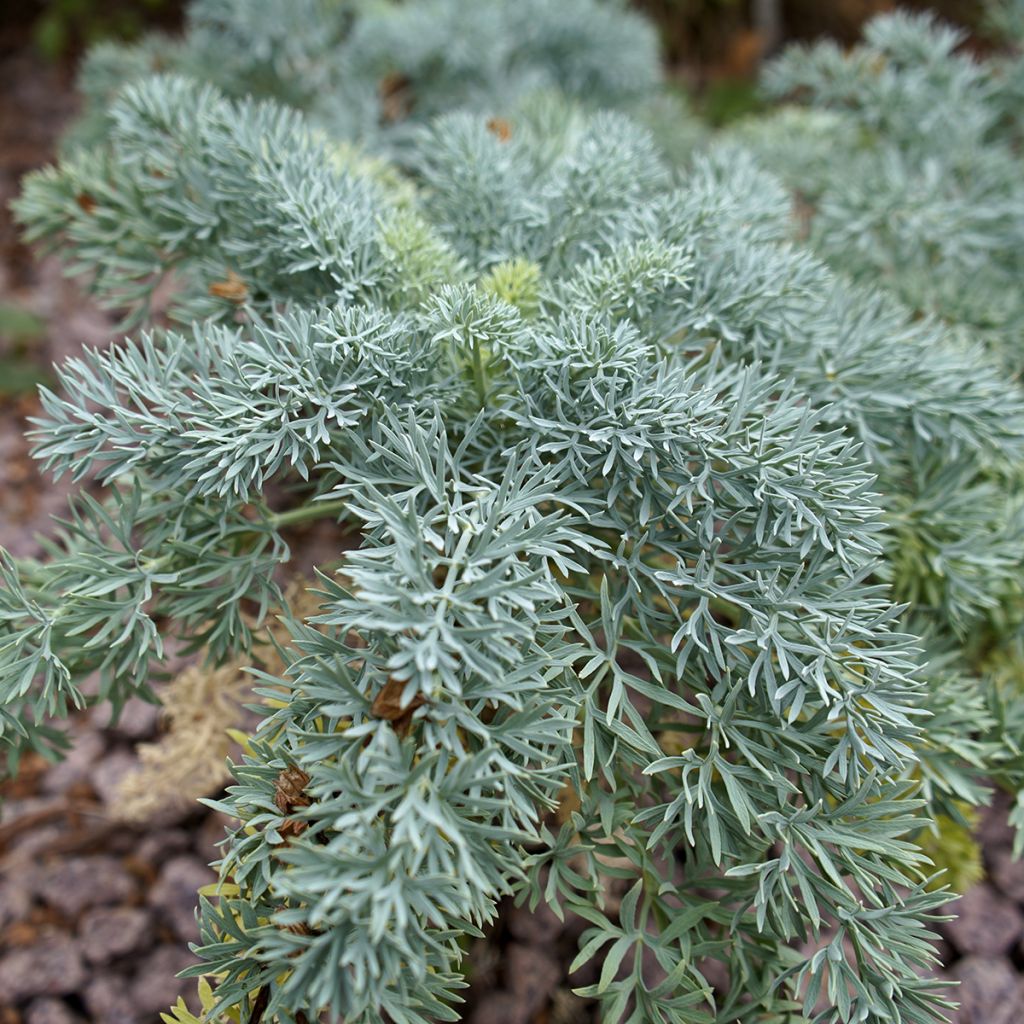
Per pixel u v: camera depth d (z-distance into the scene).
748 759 0.28
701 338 0.36
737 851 0.29
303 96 0.66
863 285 0.49
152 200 0.39
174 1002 0.41
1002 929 0.44
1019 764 0.35
